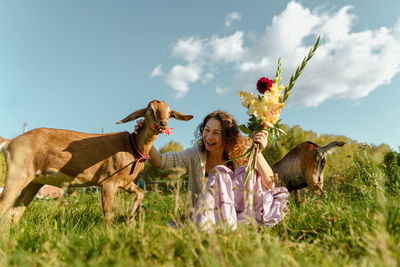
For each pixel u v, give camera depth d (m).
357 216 2.65
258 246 2.07
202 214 2.80
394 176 4.25
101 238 2.43
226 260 1.84
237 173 3.46
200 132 4.45
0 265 1.92
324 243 2.38
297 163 7.07
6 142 4.24
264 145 3.42
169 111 4.39
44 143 4.26
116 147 4.40
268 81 3.39
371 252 1.88
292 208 3.71
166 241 2.09
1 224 3.15
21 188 4.09
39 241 2.47
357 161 4.30
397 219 2.31
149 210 4.26
